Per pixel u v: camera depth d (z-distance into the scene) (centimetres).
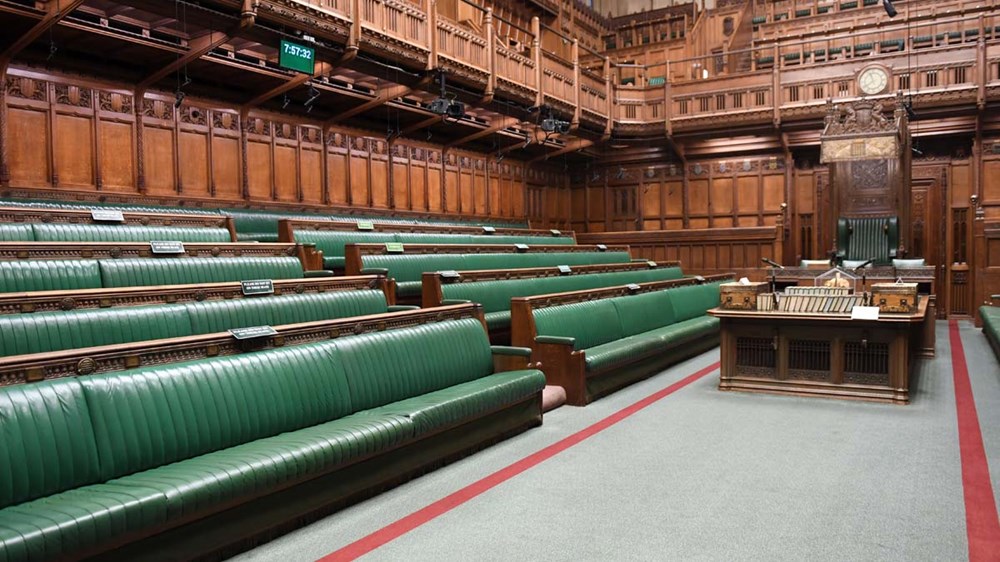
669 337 840
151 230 777
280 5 940
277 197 1253
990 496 406
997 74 1427
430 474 459
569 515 384
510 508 396
